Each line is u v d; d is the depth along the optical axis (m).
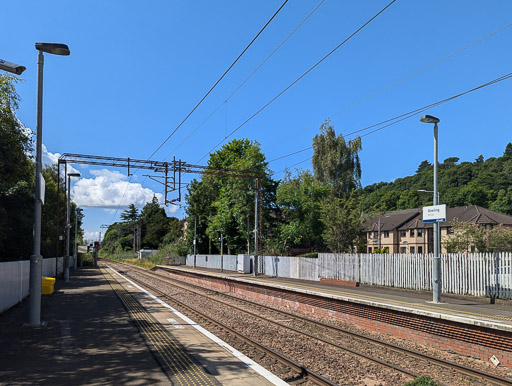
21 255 30.55
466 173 86.50
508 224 51.00
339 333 12.22
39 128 11.45
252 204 42.97
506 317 11.50
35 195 11.42
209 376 6.86
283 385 6.49
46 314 13.65
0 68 10.36
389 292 19.08
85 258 83.88
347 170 41.41
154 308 15.47
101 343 9.23
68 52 11.57
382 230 62.66
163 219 107.00
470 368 8.16
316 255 35.59
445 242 26.75
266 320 14.23
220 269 46.22
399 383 7.50
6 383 6.36
